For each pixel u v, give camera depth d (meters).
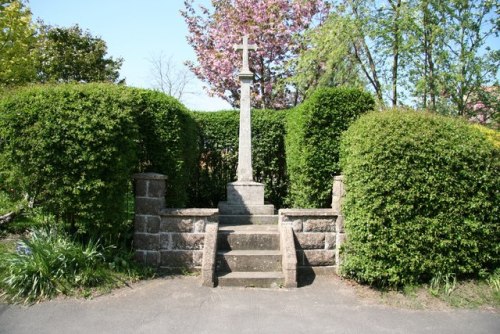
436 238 4.73
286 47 13.84
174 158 5.96
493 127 11.91
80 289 4.49
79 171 4.76
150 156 5.92
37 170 4.66
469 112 11.94
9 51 11.66
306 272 5.48
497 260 4.91
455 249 4.80
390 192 4.74
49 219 5.61
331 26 11.14
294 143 7.23
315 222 5.57
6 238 5.86
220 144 8.90
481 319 4.03
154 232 5.34
